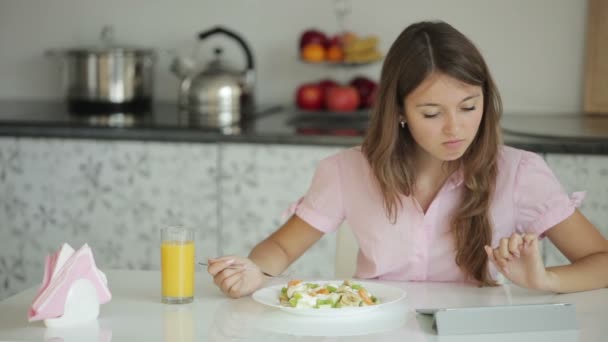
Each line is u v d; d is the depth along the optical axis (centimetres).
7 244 299
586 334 133
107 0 360
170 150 286
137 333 134
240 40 326
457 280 177
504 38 336
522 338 132
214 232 288
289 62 351
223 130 285
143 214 291
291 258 187
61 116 311
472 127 158
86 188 293
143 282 167
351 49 328
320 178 187
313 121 314
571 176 265
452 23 338
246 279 156
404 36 166
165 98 362
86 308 140
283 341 130
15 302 153
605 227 265
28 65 368
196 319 142
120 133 288
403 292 148
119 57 326
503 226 175
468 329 133
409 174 175
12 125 293
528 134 273
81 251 142
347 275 194
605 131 279
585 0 329
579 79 333
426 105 157
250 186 284
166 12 356
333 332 134
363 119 322
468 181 170
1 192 296
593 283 159
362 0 342
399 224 177
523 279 155
